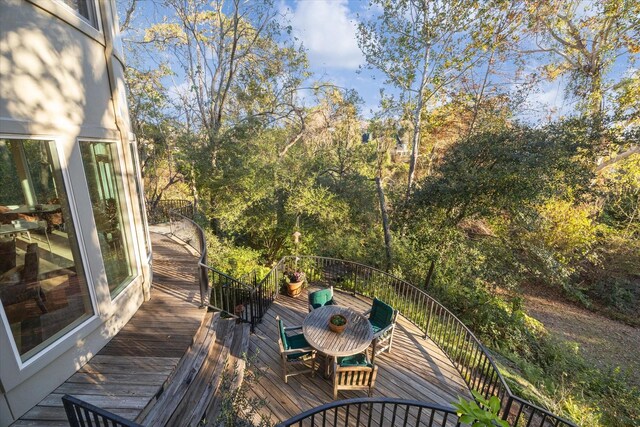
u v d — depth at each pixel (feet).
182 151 39.09
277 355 17.72
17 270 9.08
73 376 10.82
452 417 14.34
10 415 8.78
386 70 46.14
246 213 39.14
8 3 8.45
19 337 9.09
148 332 13.61
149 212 44.93
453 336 19.85
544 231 39.68
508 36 40.86
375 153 45.62
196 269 20.93
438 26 40.37
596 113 29.58
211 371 13.51
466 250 31.04
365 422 13.87
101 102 12.34
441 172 30.89
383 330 17.21
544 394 21.04
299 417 8.55
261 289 21.20
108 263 13.06
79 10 11.32
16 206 9.08
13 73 8.63
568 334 35.47
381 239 38.45
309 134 58.59
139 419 9.58
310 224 40.42
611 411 21.93
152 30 47.65
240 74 47.60
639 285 41.50
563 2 39.04
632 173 42.47
